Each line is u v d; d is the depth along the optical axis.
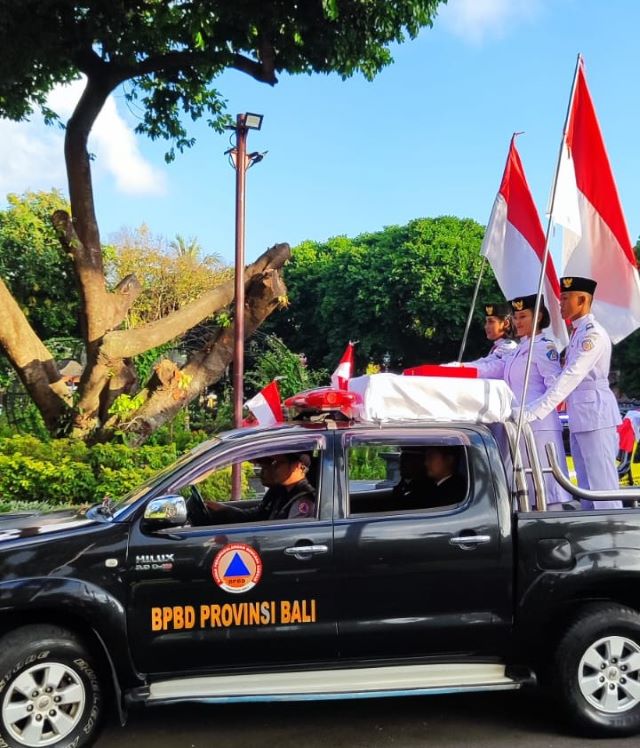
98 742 4.09
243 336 10.66
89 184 11.68
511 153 6.30
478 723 4.31
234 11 10.69
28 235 17.67
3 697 3.67
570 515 4.20
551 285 5.13
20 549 3.83
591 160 5.42
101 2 10.73
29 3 10.43
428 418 4.38
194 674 3.93
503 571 4.12
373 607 4.02
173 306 29.64
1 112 12.34
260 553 3.95
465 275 37.19
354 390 4.55
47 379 11.51
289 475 4.51
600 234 5.54
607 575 4.10
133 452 10.43
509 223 6.33
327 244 48.22
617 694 4.11
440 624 4.05
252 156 10.51
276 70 12.10
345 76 11.77
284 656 3.97
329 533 4.02
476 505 4.18
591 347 4.97
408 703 4.61
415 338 40.59
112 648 3.83
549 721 4.33
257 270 12.12
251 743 4.07
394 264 38.09
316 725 4.30
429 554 4.06
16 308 11.21
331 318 42.12
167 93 13.06
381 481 5.34
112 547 3.88
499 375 6.23
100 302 11.66
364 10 10.85
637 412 9.98
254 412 5.14
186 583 3.89
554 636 4.17
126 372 11.53
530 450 4.47
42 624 3.84
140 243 29.48
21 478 9.89
